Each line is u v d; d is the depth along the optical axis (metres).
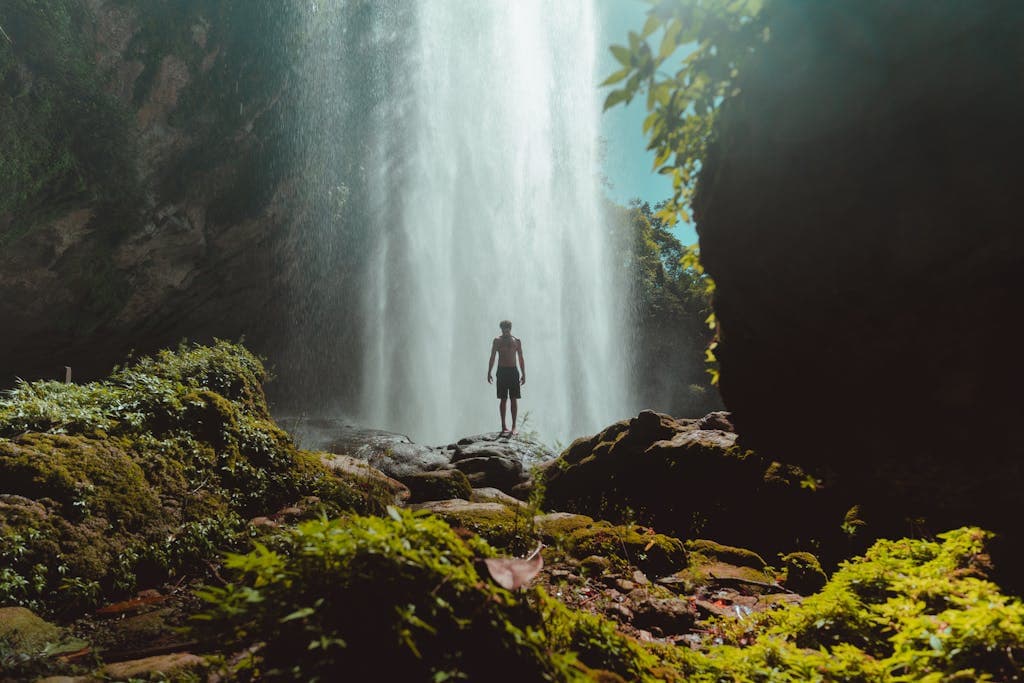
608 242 34.34
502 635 1.84
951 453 1.72
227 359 6.91
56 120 12.38
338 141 19.83
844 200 1.65
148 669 2.54
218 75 15.09
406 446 9.18
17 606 3.28
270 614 1.67
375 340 24.09
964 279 1.50
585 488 6.73
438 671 1.61
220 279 18.45
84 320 15.20
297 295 21.23
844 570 3.65
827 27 1.64
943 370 1.60
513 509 5.52
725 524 5.54
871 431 1.85
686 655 2.80
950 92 1.47
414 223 24.70
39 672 2.60
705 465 5.96
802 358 1.90
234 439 5.38
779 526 5.29
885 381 1.73
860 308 1.69
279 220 18.73
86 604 3.56
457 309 26.09
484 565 2.05
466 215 26.22
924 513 2.07
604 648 2.38
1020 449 1.57
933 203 1.51
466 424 25.81
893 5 1.54
